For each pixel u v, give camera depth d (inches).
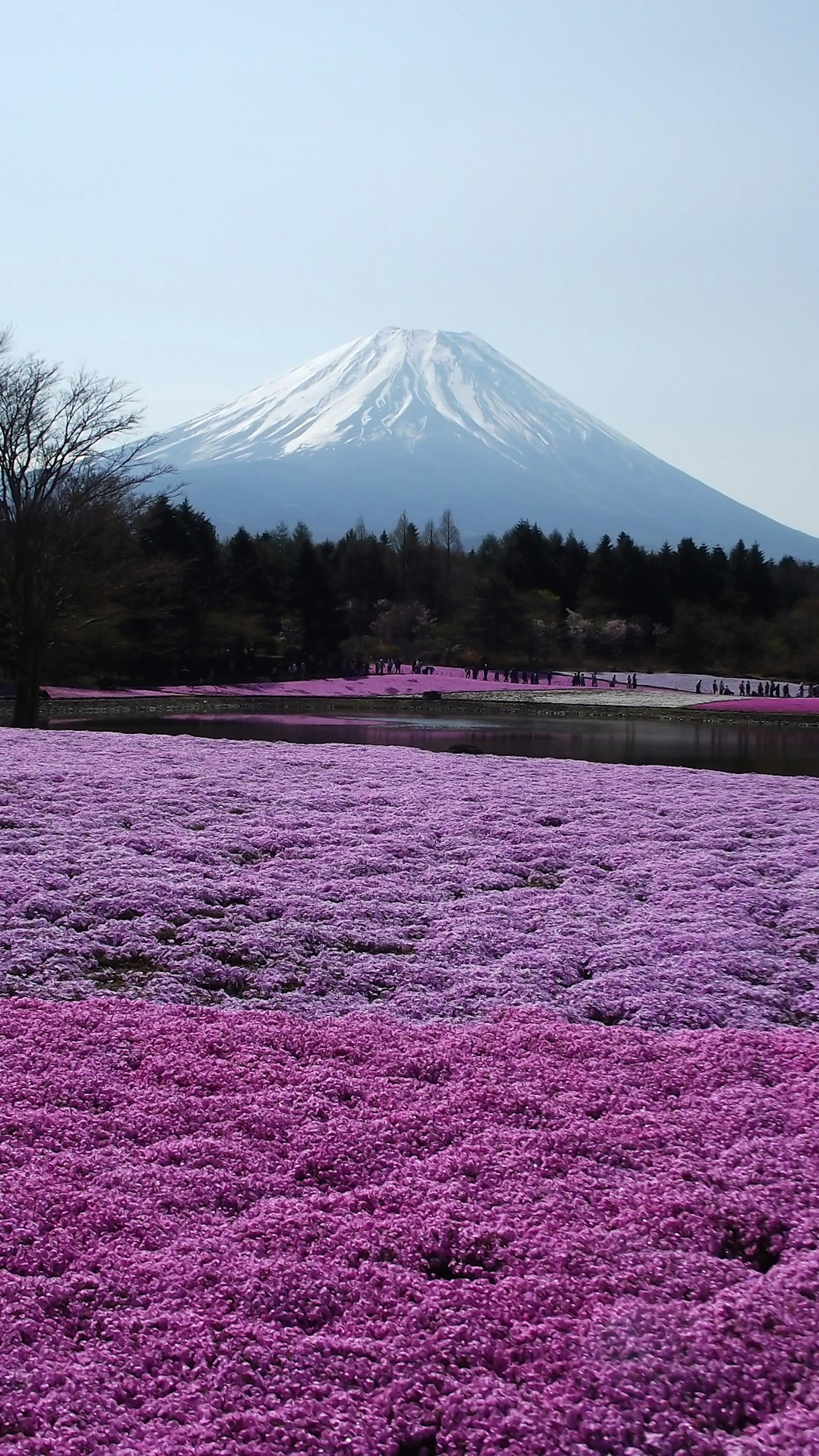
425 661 4170.8
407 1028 301.9
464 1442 145.5
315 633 3914.9
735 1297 173.0
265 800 633.0
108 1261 181.9
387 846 516.7
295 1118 238.8
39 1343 161.5
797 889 459.5
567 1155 223.0
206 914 406.3
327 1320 170.2
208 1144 225.0
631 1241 190.4
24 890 411.5
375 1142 228.5
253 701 2672.2
